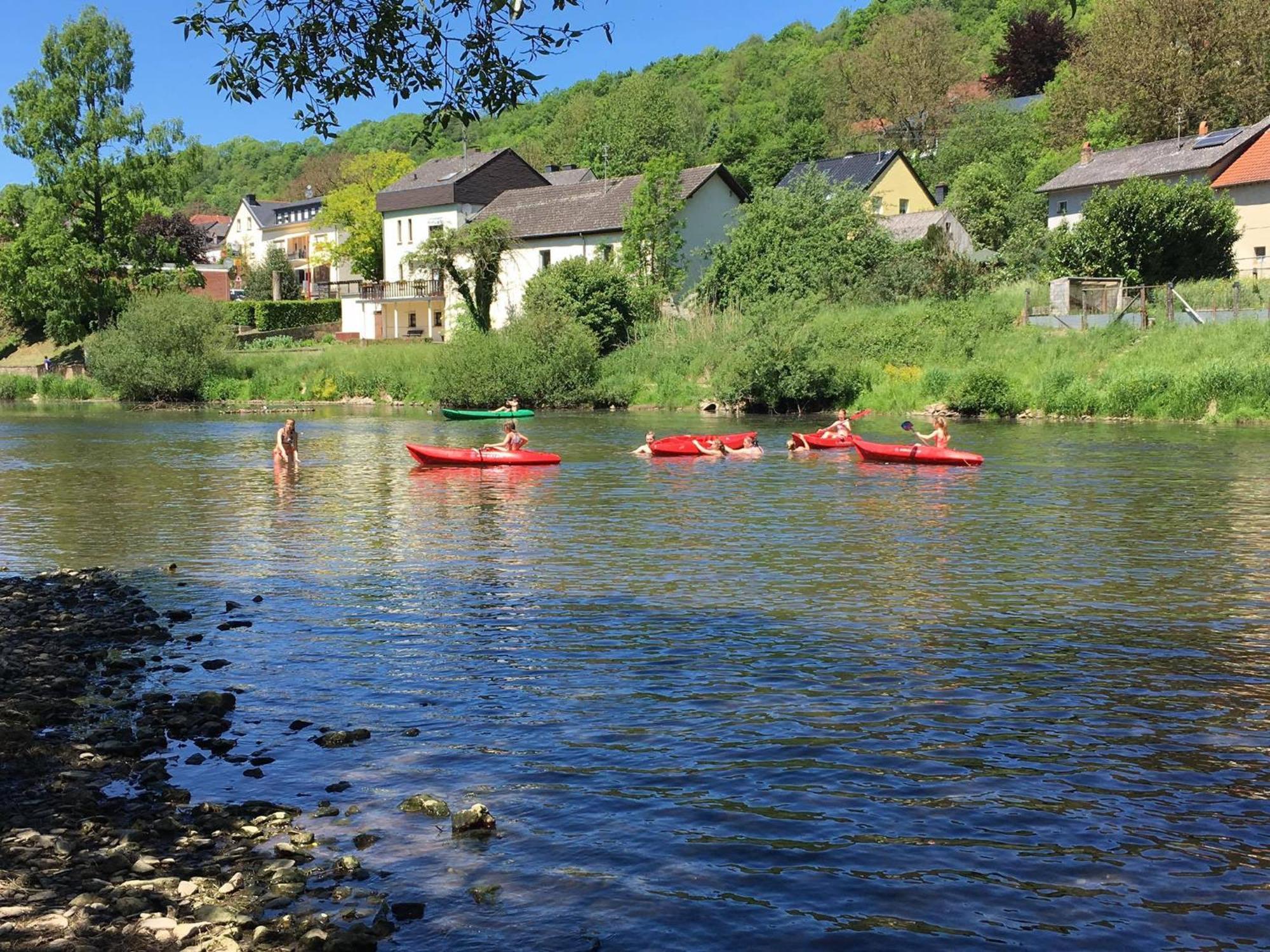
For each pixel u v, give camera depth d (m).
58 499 21.34
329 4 9.36
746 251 53.12
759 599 12.67
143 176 62.31
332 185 118.44
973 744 8.02
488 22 9.26
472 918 5.64
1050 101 81.44
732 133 93.88
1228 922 5.61
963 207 66.38
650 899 5.85
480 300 58.66
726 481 23.31
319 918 5.58
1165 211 42.00
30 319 76.38
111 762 7.71
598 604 12.49
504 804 7.06
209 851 6.34
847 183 54.81
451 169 71.38
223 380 55.56
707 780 7.42
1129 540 16.14
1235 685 9.38
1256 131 52.09
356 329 74.38
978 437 31.11
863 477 23.66
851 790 7.24
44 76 61.47
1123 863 6.23
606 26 9.02
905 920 5.64
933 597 12.73
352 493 22.11
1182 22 69.62
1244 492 20.69
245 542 16.70
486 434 35.47
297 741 8.23
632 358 48.69
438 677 9.78
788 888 5.97
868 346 42.84
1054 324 41.09
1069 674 9.70
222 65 9.30
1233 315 37.75
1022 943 5.42
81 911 5.55
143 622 11.75
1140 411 35.09
